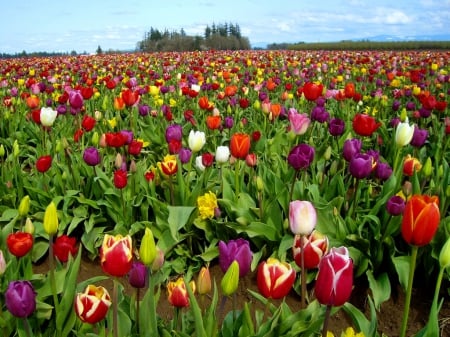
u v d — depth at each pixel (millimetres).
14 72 4594
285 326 667
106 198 1276
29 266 867
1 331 773
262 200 1193
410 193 1101
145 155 1755
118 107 1870
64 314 751
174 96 2865
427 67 4734
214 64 4762
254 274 1141
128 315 782
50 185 1429
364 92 3129
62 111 2008
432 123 2166
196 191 1213
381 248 1045
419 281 1086
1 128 2090
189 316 777
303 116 1253
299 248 691
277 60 6195
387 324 1000
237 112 2244
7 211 1266
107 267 593
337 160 1408
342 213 1209
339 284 518
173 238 1172
